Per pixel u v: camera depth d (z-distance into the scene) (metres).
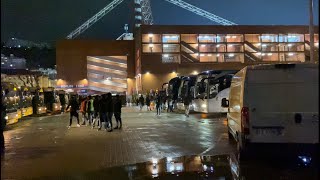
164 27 80.56
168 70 80.00
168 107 40.12
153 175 9.13
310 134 9.20
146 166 10.22
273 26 83.38
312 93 9.26
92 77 89.88
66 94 49.16
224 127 20.53
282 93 9.35
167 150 12.90
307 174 8.93
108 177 9.07
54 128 22.98
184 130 19.41
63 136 18.12
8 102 24.98
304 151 9.26
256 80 9.48
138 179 8.81
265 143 9.34
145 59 79.75
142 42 80.00
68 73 88.81
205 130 19.20
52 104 43.72
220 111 27.77
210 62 81.19
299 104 9.28
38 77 51.78
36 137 18.17
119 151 12.88
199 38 81.38
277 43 83.19
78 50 89.44
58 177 9.18
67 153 12.78
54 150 13.58
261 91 9.44
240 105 9.77
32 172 9.83
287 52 83.50
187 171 9.48
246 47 82.56
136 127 21.67
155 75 79.81
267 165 10.00
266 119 9.35
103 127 22.28
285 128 9.29
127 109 50.75
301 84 9.31
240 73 10.58
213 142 14.62
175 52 80.69
